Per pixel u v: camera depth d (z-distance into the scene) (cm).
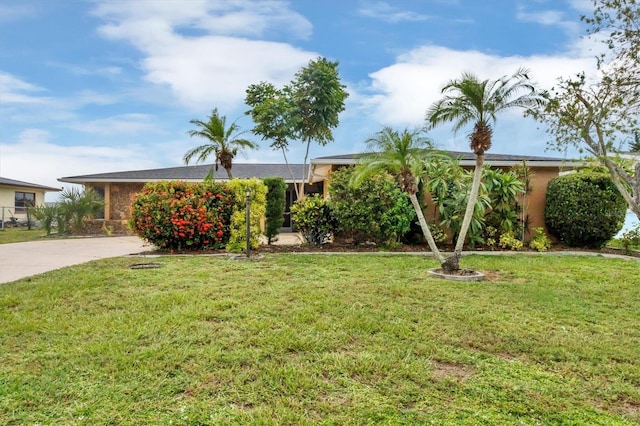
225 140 1504
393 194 1023
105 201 1809
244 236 987
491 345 376
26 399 270
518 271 746
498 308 494
